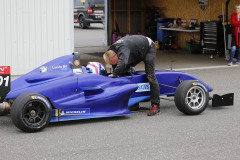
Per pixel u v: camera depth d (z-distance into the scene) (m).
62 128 5.78
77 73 6.07
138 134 5.47
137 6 19.02
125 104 6.25
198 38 16.16
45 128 5.78
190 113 6.41
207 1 15.68
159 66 12.10
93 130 5.68
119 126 5.88
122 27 18.78
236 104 7.30
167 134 5.46
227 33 13.89
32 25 10.05
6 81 5.62
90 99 5.93
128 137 5.34
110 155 4.66
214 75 10.49
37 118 5.62
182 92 6.31
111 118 6.36
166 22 17.30
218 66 12.12
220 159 4.54
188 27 15.86
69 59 6.14
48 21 10.18
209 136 5.37
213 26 14.37
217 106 6.86
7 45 9.91
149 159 4.52
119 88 6.15
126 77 6.32
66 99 5.83
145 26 19.19
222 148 4.90
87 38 21.38
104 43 18.70
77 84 5.91
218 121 6.14
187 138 5.29
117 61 6.16
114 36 18.11
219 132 5.56
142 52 6.21
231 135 5.42
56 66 6.05
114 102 6.13
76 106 5.84
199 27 15.73
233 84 9.27
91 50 16.44
